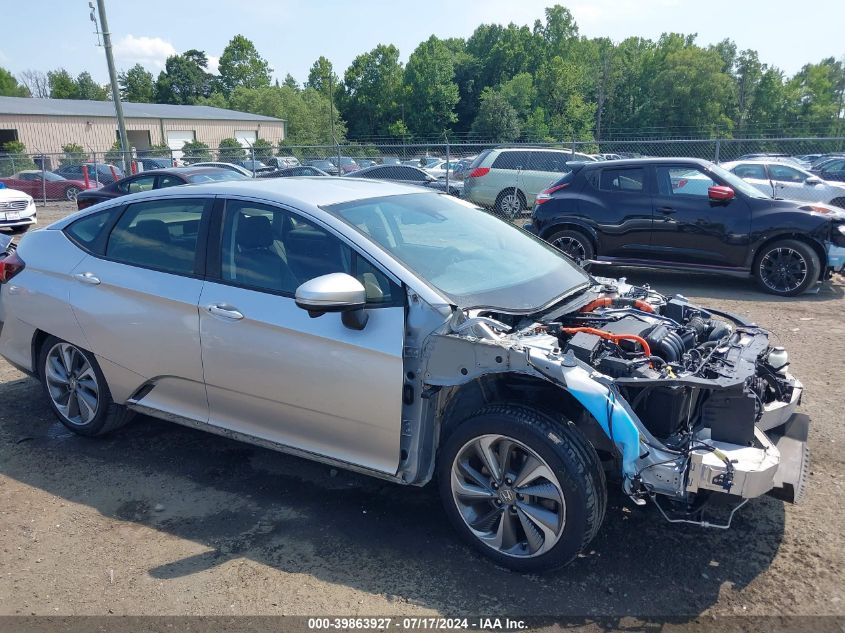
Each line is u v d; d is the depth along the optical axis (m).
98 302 4.11
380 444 3.29
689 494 2.88
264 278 3.61
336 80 95.75
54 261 4.42
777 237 8.50
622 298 3.98
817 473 3.93
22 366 4.70
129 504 3.75
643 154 20.97
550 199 9.73
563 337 3.41
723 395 2.87
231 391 3.70
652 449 2.84
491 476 3.12
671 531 3.39
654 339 3.28
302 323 3.38
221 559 3.25
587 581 3.04
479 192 16.33
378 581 3.07
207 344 3.69
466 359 3.02
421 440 3.22
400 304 3.23
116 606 2.94
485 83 96.94
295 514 3.62
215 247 3.79
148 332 3.91
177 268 3.90
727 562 3.15
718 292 8.89
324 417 3.42
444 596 2.97
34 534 3.48
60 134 44.31
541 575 3.09
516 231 4.45
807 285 8.40
